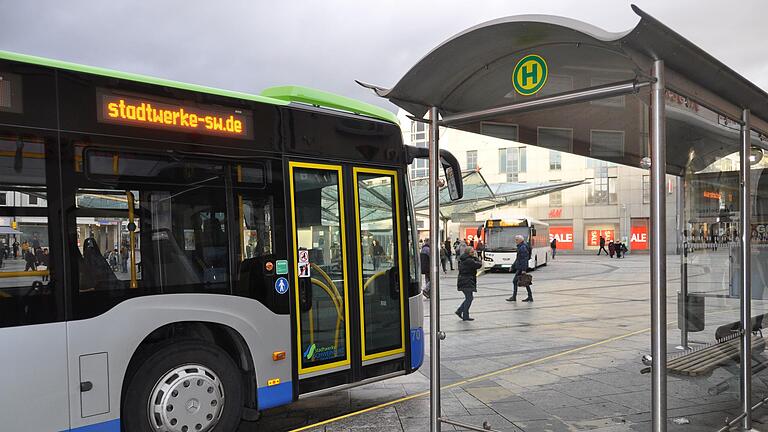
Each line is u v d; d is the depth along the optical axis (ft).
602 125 15.20
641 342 26.81
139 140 14.20
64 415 12.57
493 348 27.55
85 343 12.90
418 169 21.98
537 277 55.98
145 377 13.98
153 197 14.32
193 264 14.78
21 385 12.07
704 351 16.40
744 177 16.02
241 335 15.43
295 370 16.40
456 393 19.79
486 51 13.61
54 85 13.07
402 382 22.07
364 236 18.58
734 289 16.28
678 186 17.46
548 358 23.75
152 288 14.02
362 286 18.28
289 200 16.79
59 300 12.64
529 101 13.91
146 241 14.07
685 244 17.38
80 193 13.17
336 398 20.27
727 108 14.82
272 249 16.26
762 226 18.37
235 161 15.84
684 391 15.62
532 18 12.00
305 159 17.33
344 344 17.67
